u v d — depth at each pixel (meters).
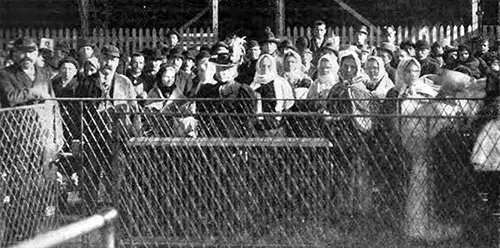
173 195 7.02
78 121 7.70
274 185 6.94
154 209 7.02
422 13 13.95
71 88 9.05
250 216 6.96
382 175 6.82
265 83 8.40
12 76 7.75
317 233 6.89
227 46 9.30
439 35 13.17
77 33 14.35
